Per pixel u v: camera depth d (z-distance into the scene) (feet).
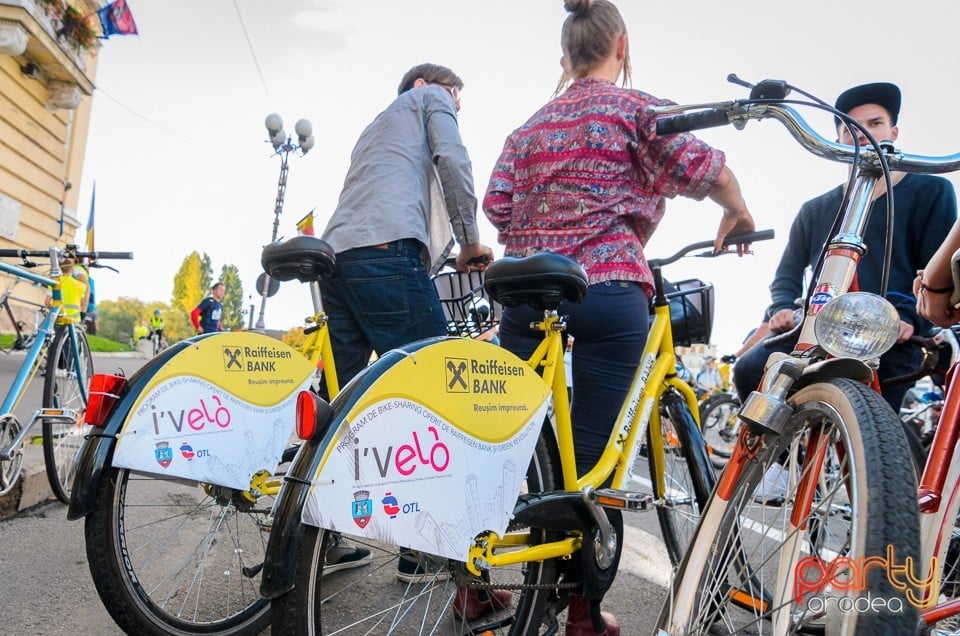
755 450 4.50
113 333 228.02
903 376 6.93
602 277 6.94
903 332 7.09
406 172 8.67
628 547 10.82
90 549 5.99
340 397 4.91
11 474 10.39
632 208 7.16
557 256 5.94
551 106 7.61
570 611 6.57
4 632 6.68
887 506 3.19
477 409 5.38
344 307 8.79
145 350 74.59
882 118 8.91
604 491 6.02
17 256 11.63
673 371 8.20
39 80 44.34
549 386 6.02
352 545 7.76
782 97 5.06
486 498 5.30
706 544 4.58
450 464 5.14
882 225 8.65
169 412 6.61
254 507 7.28
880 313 3.98
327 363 8.24
